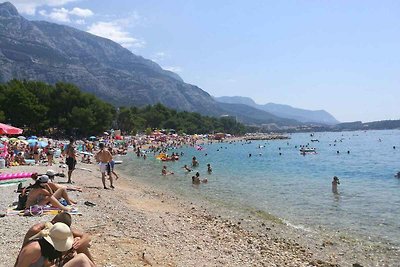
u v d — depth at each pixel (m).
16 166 34.44
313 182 35.12
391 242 15.94
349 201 25.11
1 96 100.88
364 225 18.77
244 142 161.12
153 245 12.39
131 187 28.66
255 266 12.08
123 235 12.89
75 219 14.05
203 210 21.58
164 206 21.39
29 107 100.44
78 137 116.94
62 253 6.22
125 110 155.62
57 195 15.91
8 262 9.23
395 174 42.72
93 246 11.11
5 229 11.98
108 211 16.38
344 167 51.75
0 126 36.22
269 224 18.83
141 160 62.09
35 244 6.09
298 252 14.38
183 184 33.31
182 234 14.80
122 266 9.83
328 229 18.02
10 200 16.97
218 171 45.38
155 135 137.12
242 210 22.03
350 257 14.09
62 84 120.69
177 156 63.50
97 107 118.88
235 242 14.92
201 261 11.70
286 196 26.98
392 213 21.38
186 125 196.12
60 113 116.56
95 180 28.86
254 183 34.16
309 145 129.38
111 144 88.44
